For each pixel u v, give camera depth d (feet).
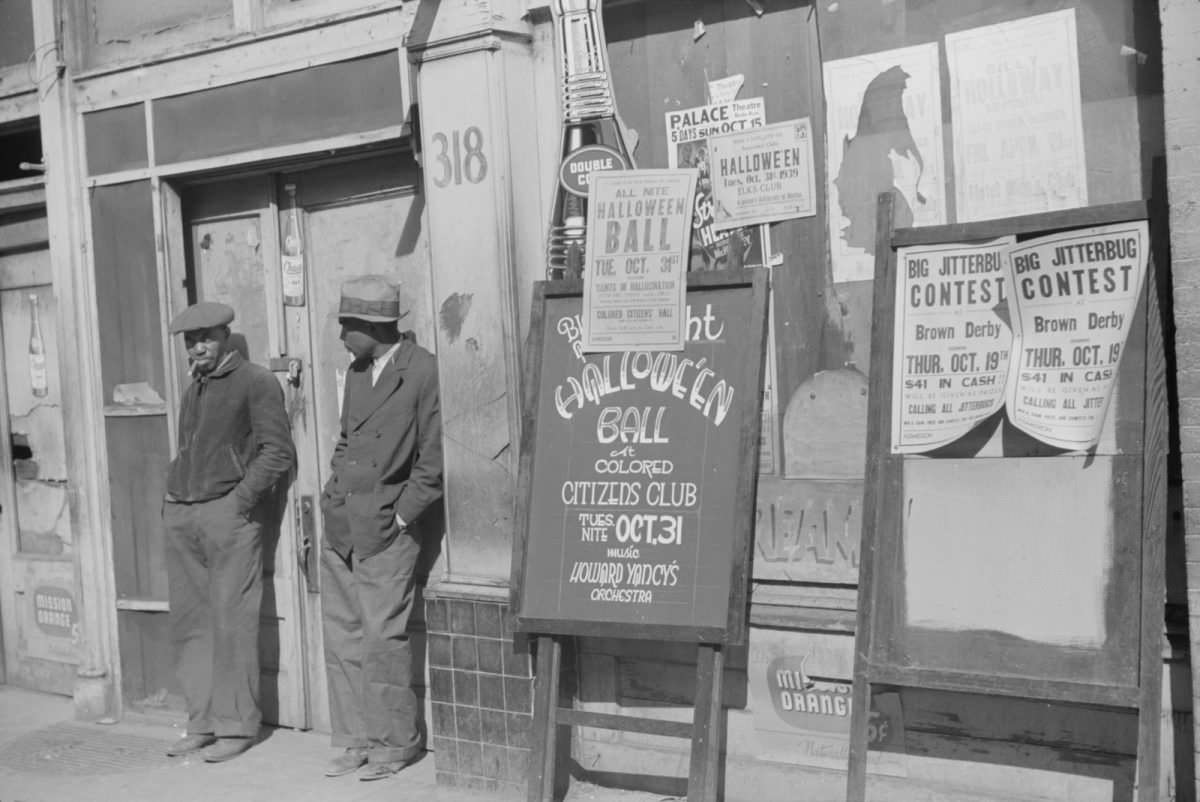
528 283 17.56
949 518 13.69
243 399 20.06
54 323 23.91
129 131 21.76
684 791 16.66
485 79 17.13
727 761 16.24
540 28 17.51
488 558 17.71
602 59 16.28
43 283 24.07
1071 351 13.15
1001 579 13.38
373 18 18.93
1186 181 12.58
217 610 20.07
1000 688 13.15
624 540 15.66
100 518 22.56
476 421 17.63
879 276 14.11
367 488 18.37
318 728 21.04
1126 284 12.87
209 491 20.04
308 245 20.85
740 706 16.20
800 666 15.71
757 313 15.26
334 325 20.62
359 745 19.22
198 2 21.08
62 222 22.43
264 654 21.43
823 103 15.48
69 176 22.38
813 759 15.72
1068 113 13.92
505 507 17.47
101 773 19.83
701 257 16.51
